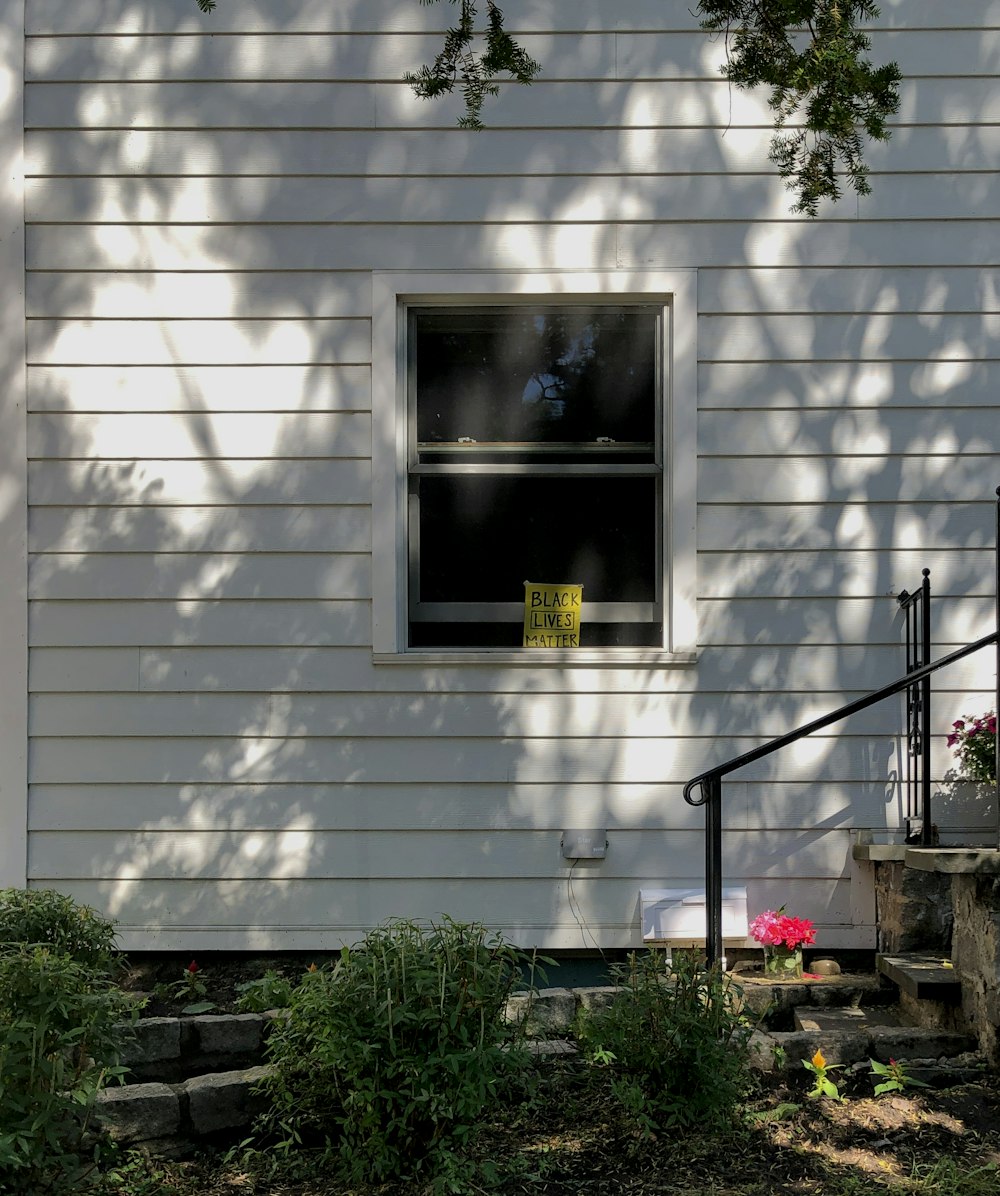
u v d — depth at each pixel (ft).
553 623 18.51
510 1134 13.32
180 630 18.15
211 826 18.06
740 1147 12.86
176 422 18.21
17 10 18.19
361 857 18.02
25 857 17.99
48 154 18.21
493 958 13.41
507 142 18.22
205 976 17.79
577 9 18.19
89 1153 12.86
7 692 18.04
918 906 17.15
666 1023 13.28
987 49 18.21
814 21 13.65
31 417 18.21
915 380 18.26
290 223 18.21
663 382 18.44
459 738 18.11
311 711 18.11
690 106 18.21
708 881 16.08
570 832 17.99
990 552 18.22
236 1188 12.69
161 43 18.21
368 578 18.15
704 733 18.10
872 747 18.13
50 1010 11.42
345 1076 12.55
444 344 18.69
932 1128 13.14
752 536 18.20
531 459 18.63
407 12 18.21
